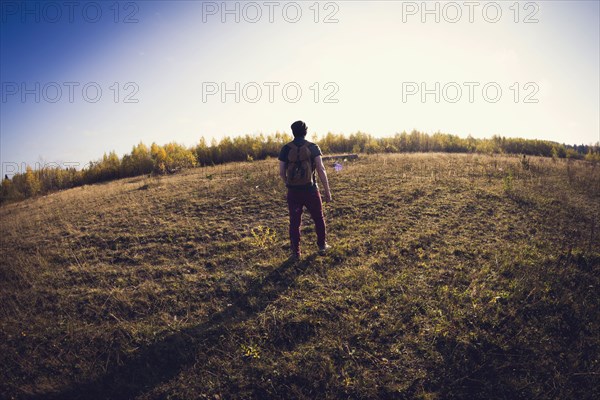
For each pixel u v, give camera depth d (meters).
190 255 6.08
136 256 6.14
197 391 3.48
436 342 3.88
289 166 5.18
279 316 4.29
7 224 8.85
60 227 7.96
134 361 3.84
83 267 5.86
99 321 4.51
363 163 12.68
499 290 4.64
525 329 4.00
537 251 5.63
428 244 5.98
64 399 3.50
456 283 4.83
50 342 4.18
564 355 3.73
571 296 4.46
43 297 5.08
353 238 6.27
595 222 6.89
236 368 3.68
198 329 4.21
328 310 4.38
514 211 7.40
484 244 5.93
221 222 7.39
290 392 3.44
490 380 3.50
